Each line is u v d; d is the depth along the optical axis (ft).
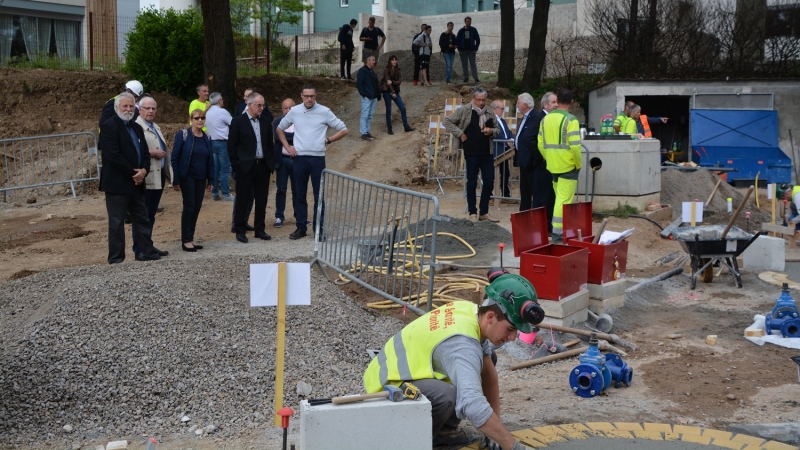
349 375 21.15
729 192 51.21
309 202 53.11
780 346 23.98
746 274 34.09
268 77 78.59
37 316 23.61
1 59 83.05
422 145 64.18
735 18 73.67
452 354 14.28
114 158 31.22
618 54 76.48
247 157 37.06
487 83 86.33
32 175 57.77
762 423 17.97
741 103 69.31
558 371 22.24
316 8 146.00
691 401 19.57
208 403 18.89
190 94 71.46
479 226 39.27
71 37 96.94
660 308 29.19
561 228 34.86
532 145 35.88
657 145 47.19
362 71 66.33
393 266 31.12
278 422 15.96
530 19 118.32
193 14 73.67
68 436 17.15
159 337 21.58
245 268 28.19
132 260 34.19
